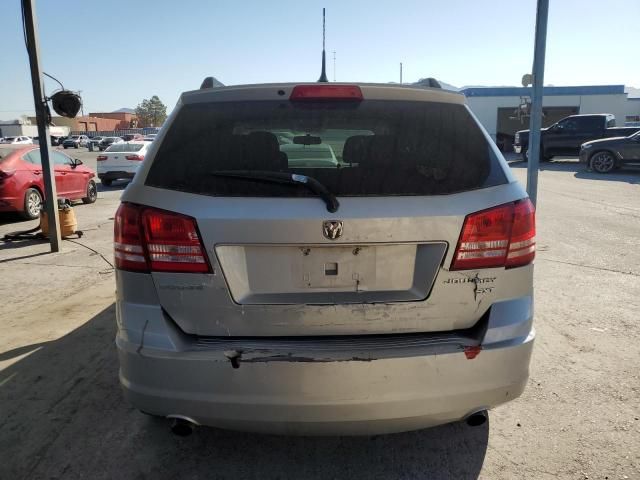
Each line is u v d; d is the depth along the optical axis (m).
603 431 2.94
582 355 3.87
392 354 2.16
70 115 7.35
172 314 2.23
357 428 2.22
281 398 2.16
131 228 2.24
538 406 3.21
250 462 2.73
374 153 2.30
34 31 7.04
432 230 2.19
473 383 2.24
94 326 4.58
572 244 7.37
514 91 38.41
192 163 2.28
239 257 2.18
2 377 3.64
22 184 10.33
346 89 2.46
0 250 7.67
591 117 22.83
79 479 2.60
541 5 6.57
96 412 3.19
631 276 5.81
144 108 126.06
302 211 2.13
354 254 2.19
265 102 2.46
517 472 2.62
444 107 2.49
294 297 2.20
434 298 2.24
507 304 2.31
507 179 2.37
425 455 2.77
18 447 2.85
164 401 2.21
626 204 11.02
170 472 2.65
